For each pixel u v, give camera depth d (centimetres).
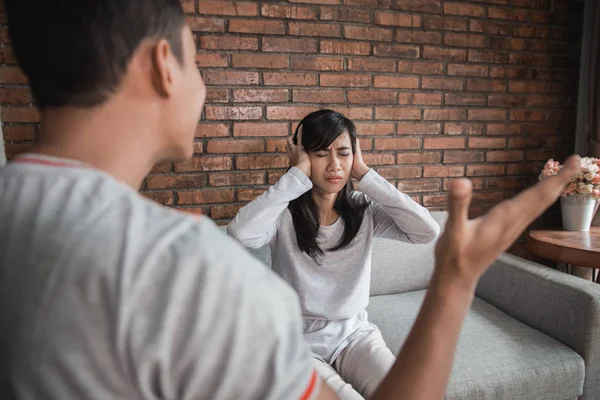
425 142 217
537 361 141
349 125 142
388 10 202
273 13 187
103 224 31
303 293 139
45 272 29
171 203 188
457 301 35
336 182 136
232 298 29
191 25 179
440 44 212
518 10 222
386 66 205
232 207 195
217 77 185
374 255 192
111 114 36
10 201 33
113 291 29
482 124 226
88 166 35
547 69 233
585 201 205
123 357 28
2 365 30
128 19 35
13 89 166
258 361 29
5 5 36
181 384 29
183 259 30
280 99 193
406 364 35
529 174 239
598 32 219
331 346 135
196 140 187
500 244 34
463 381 131
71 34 34
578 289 148
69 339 28
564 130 242
